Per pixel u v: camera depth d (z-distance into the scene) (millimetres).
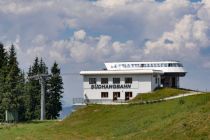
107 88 145875
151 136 75625
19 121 159000
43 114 166500
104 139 82625
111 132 90062
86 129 99000
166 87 149000
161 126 79375
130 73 144375
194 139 67938
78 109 120500
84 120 109938
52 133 98625
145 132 79438
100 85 146375
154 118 89375
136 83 144625
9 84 158375
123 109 111000
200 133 69250
